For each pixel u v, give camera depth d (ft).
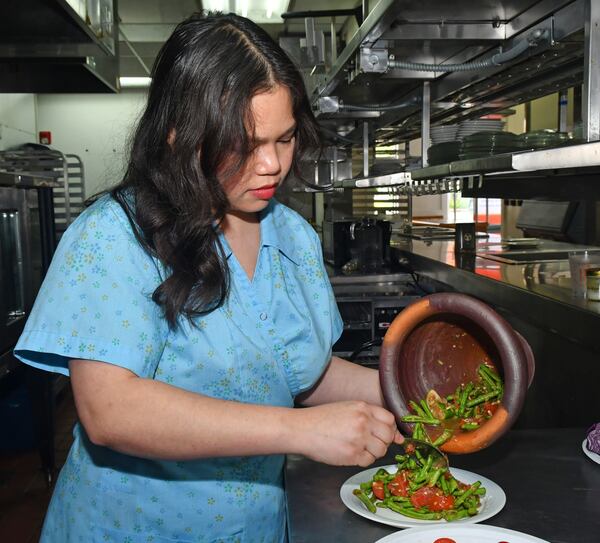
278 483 4.04
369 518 3.62
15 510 10.41
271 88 3.16
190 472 3.67
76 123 28.99
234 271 3.71
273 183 3.34
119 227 3.38
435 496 3.71
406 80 11.16
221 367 3.56
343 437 3.12
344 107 12.16
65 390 16.70
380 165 15.57
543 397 8.11
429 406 3.90
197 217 3.28
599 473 4.21
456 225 12.62
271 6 19.56
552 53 8.03
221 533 3.75
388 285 12.76
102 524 3.69
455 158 9.43
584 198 8.38
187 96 3.14
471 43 8.76
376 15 7.67
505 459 4.45
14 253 10.30
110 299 3.27
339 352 11.25
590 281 7.00
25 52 11.17
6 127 24.52
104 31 12.10
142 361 3.29
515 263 10.79
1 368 9.36
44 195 11.69
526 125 19.12
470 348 4.17
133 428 3.11
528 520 3.61
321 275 4.29
